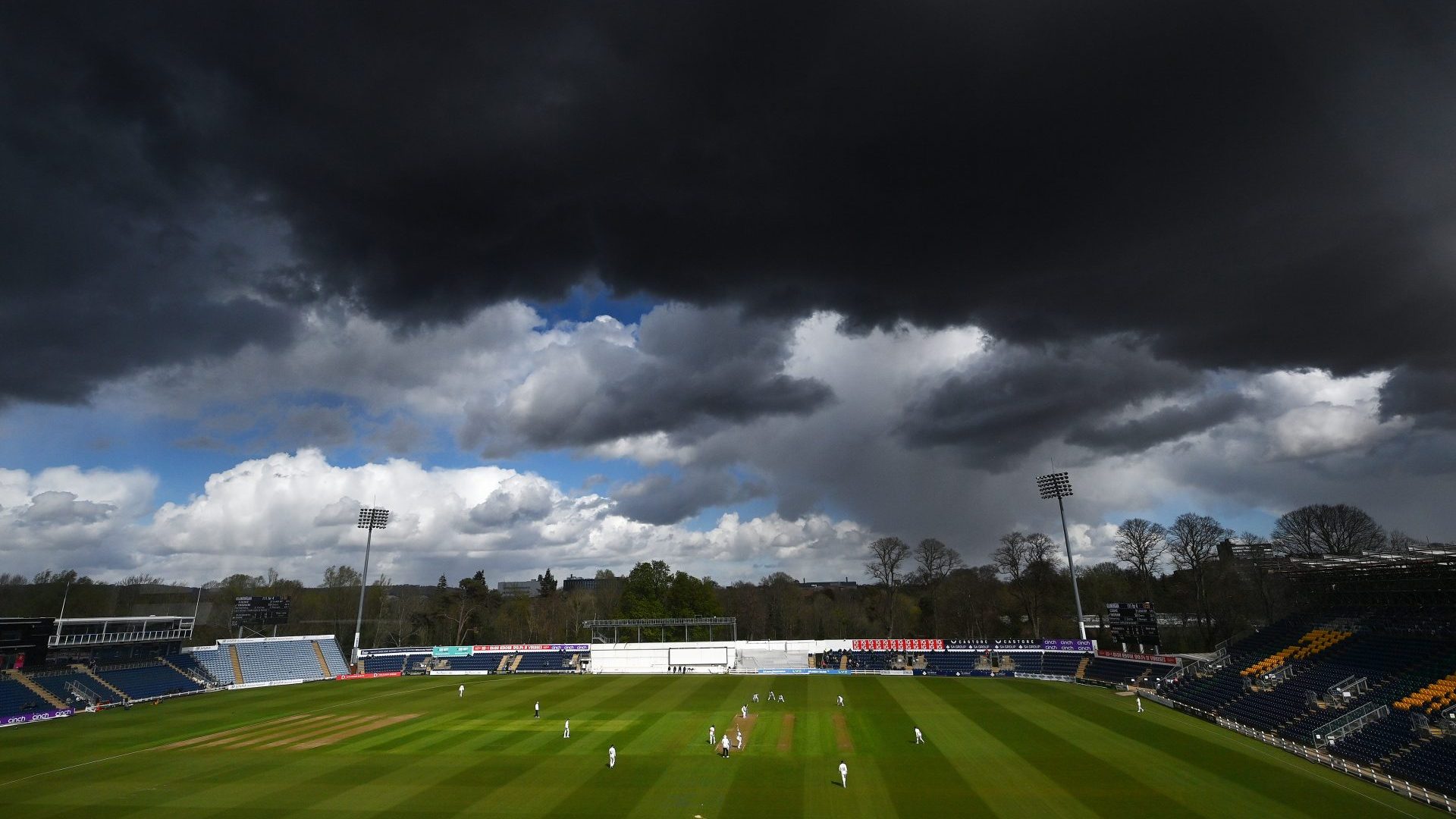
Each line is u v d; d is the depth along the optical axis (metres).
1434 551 57.34
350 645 167.25
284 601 119.25
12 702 77.19
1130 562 118.31
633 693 90.12
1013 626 140.75
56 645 87.38
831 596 188.88
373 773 50.78
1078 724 63.47
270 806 43.19
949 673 104.94
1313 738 52.59
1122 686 85.31
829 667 112.81
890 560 138.62
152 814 42.16
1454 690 50.03
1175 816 37.69
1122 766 47.97
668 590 158.75
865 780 46.25
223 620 163.50
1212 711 66.31
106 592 136.12
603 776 48.78
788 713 72.88
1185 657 84.50
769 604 174.00
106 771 52.34
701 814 40.03
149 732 68.12
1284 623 79.12
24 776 51.25
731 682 100.12
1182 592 118.56
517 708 80.12
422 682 106.56
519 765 52.34
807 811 40.12
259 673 107.88
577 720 71.38
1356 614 72.25
